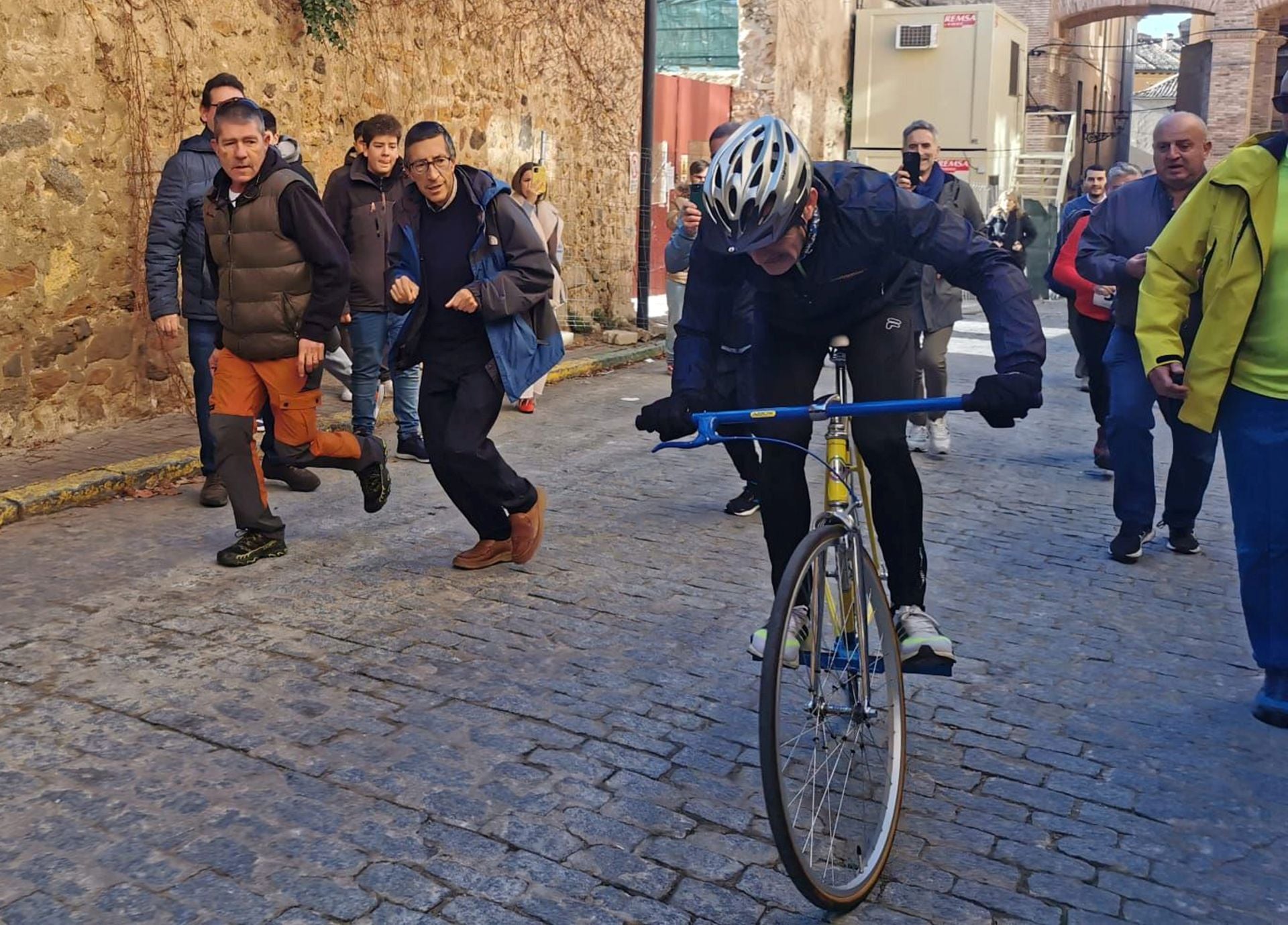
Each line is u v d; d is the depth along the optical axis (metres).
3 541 5.42
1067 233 7.60
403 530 5.83
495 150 11.44
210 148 6.08
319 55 9.09
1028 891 2.91
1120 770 3.57
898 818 3.03
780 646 2.58
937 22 22.84
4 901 2.70
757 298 3.40
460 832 3.07
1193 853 3.12
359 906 2.72
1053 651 4.52
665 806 3.24
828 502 3.04
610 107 13.40
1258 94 32.59
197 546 5.45
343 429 8.05
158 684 3.91
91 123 7.28
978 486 7.16
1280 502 3.88
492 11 11.17
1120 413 5.62
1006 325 3.01
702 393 3.30
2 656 4.09
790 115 19.41
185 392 8.05
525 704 3.86
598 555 5.51
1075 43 33.22
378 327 6.98
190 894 2.75
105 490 6.20
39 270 7.02
